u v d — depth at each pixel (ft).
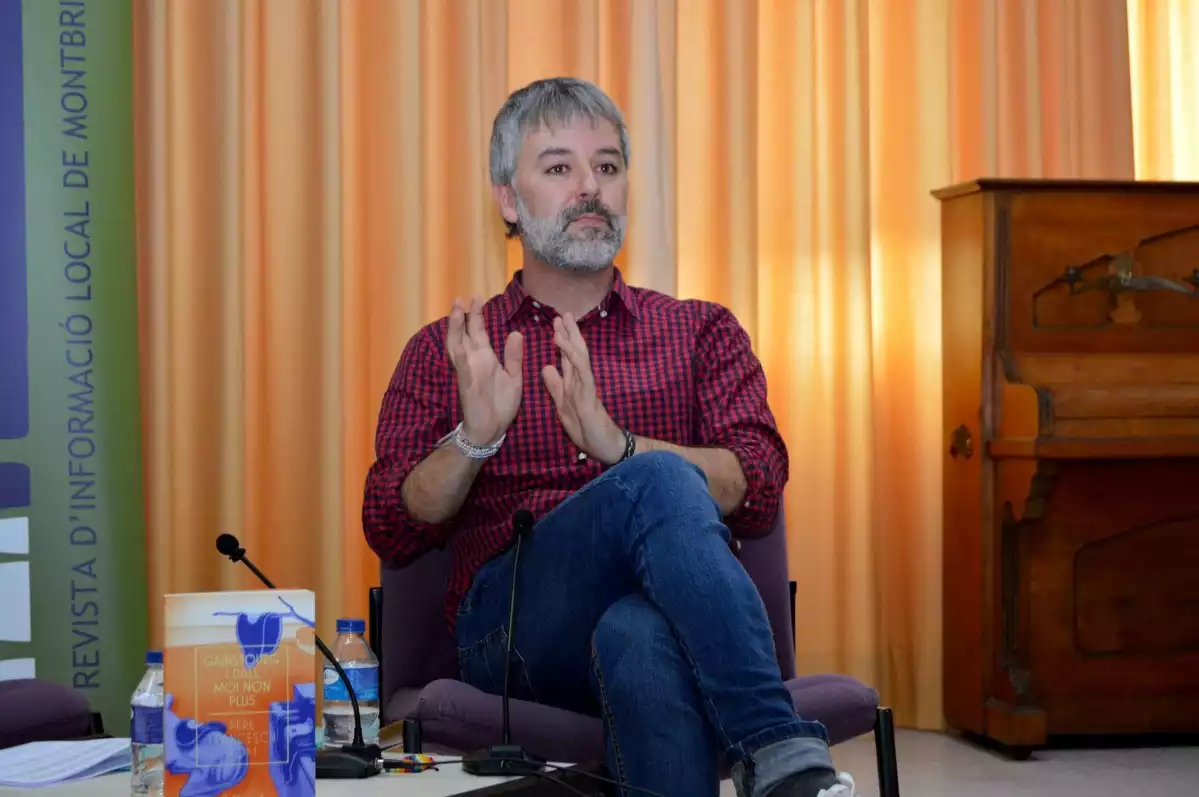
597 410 8.02
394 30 13.32
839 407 14.39
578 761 7.09
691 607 6.27
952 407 13.96
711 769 6.27
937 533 14.51
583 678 7.72
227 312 12.98
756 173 14.06
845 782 5.76
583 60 13.87
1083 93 14.97
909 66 14.71
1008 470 13.05
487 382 7.92
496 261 13.61
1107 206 13.43
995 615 13.24
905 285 14.71
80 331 11.67
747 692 6.06
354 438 13.39
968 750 13.46
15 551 11.46
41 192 11.64
